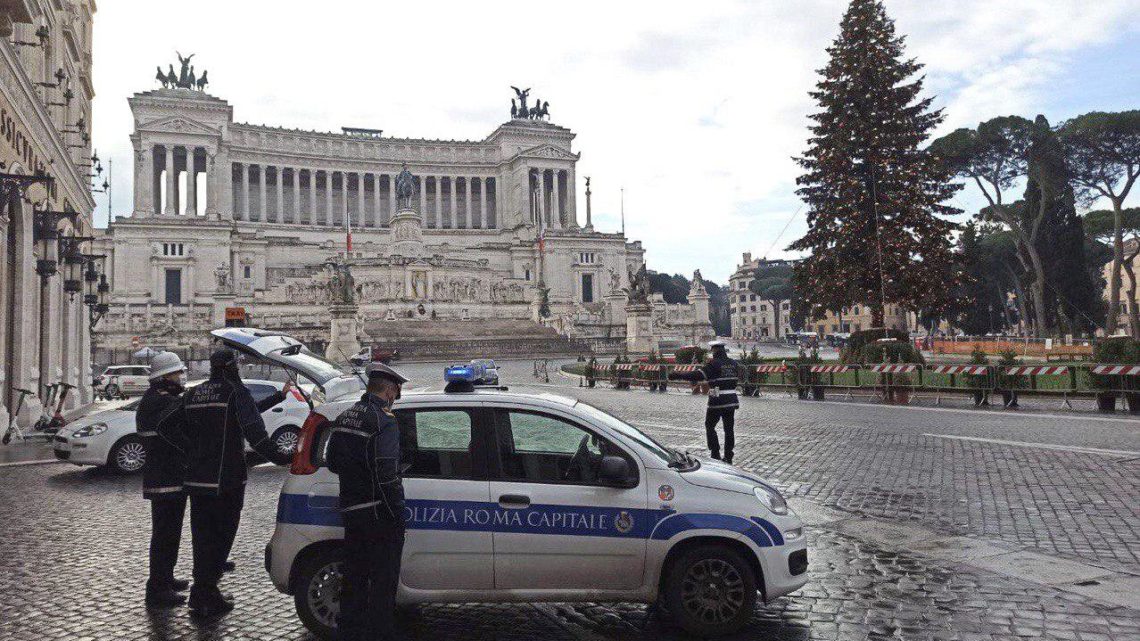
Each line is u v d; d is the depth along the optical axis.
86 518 12.47
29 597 8.40
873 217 45.34
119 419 17.27
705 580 7.01
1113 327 64.69
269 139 136.62
